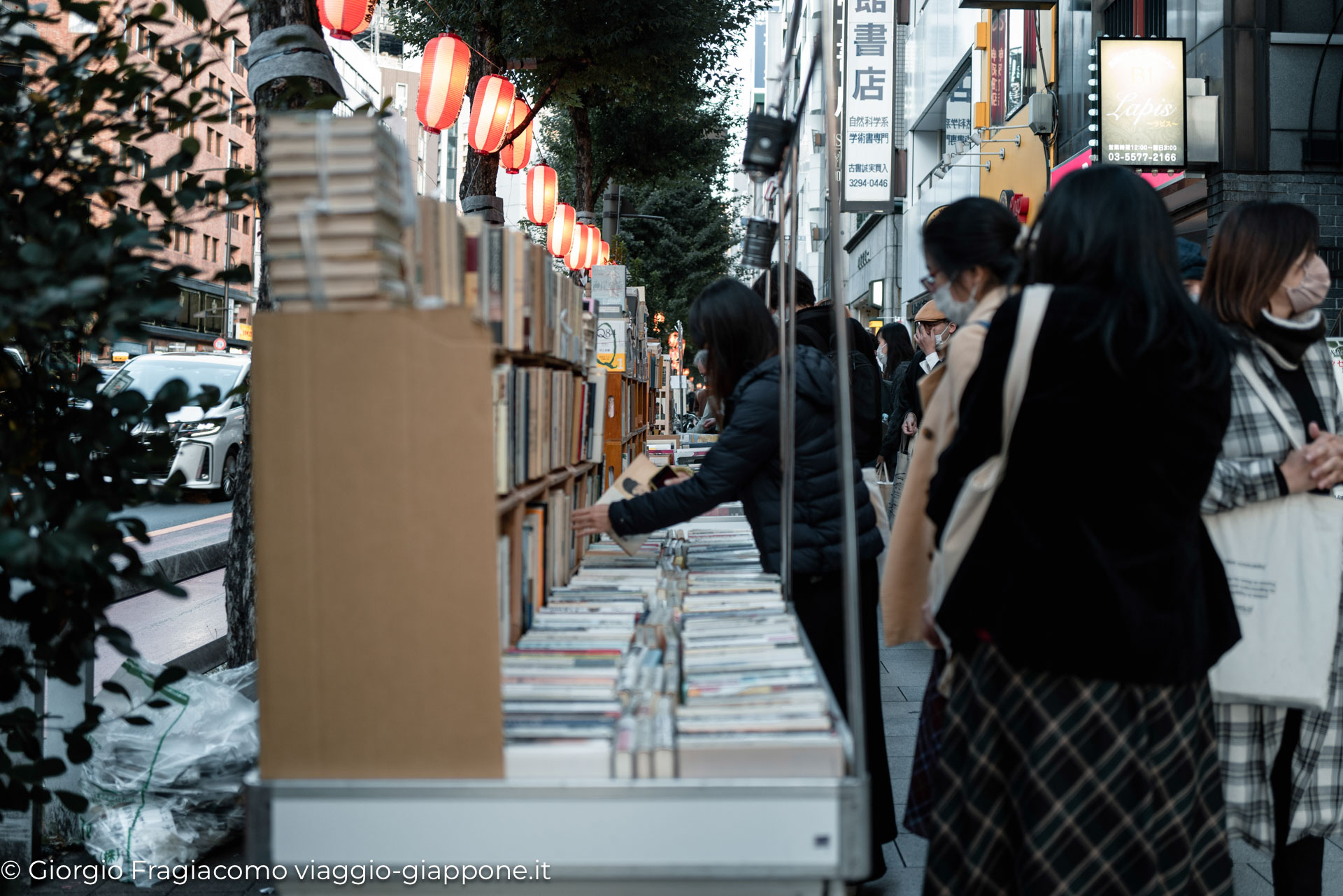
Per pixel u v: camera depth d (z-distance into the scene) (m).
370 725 1.57
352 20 5.39
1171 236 1.79
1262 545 2.25
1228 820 2.36
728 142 20.38
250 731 3.08
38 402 2.26
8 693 2.15
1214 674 2.27
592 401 3.60
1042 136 14.25
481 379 1.54
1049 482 1.70
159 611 5.62
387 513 1.55
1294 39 10.35
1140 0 11.98
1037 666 1.71
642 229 28.89
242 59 3.75
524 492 2.26
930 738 2.30
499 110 8.45
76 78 2.08
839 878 1.57
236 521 3.85
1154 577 1.70
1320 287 2.38
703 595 2.56
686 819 1.56
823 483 2.79
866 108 9.05
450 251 1.78
